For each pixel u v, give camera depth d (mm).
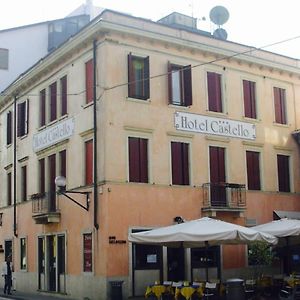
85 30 24156
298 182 29062
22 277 29406
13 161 31734
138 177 23531
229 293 18375
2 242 32719
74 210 24703
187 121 25266
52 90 27875
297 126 29672
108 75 23203
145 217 23266
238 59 27375
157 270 23297
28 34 39594
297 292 19688
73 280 24297
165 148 24406
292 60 29766
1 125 34250
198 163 25328
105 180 22562
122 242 22500
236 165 26656
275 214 27516
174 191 24312
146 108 24078
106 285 21938
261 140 27875
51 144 27281
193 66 25406
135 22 24156
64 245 25422
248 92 27953
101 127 23141
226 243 21859
